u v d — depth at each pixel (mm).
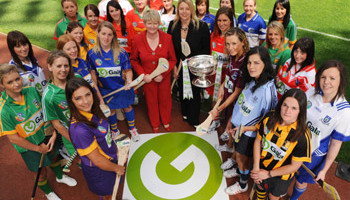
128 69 3615
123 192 3279
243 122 2766
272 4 8516
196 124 4184
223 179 3400
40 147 2721
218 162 3629
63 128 2783
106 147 2412
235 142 2863
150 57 3594
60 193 3281
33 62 3068
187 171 3521
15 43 2781
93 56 3316
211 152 3781
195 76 3861
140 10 4383
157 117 4129
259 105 2557
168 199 3199
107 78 3467
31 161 2775
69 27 3631
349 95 4707
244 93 2725
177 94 4953
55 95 2617
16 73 2355
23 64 2951
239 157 2881
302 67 2824
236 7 8570
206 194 3236
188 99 4016
